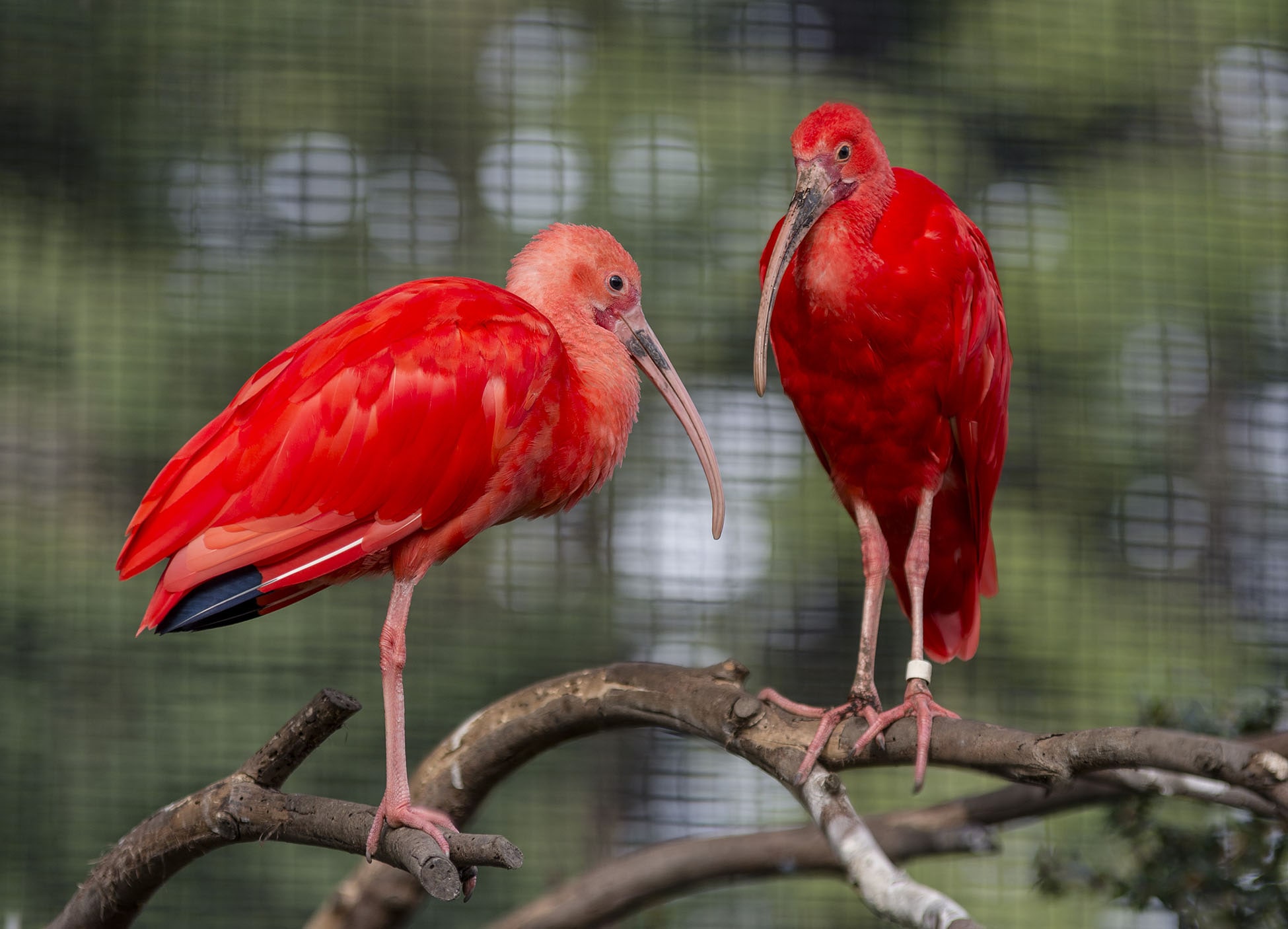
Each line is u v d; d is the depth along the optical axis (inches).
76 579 527.2
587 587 534.3
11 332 544.4
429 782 243.3
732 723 212.4
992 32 586.2
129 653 518.6
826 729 207.3
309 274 561.3
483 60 581.9
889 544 277.6
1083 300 565.3
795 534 549.6
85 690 513.7
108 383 546.9
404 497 222.2
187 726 509.4
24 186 555.2
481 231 574.9
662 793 513.0
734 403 549.6
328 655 518.6
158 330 553.3
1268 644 531.8
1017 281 566.3
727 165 583.8
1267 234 573.9
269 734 510.0
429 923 510.3
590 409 248.4
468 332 228.8
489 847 174.2
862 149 247.0
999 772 190.7
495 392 227.5
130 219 559.5
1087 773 172.2
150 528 213.6
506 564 530.9
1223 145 581.3
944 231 250.7
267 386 221.9
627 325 277.6
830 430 261.4
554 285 265.9
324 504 218.1
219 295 557.6
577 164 578.2
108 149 560.7
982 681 533.6
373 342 224.7
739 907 501.7
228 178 564.4
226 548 212.7
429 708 515.5
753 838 275.6
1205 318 565.9
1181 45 585.3
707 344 577.3
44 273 550.6
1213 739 156.3
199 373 553.3
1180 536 547.8
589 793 518.6
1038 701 533.6
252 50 572.1
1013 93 583.2
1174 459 554.9
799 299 252.1
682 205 580.4
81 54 562.6
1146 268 568.1
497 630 526.0
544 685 237.3
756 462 548.4
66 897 493.0
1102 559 546.9
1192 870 262.4
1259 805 229.3
